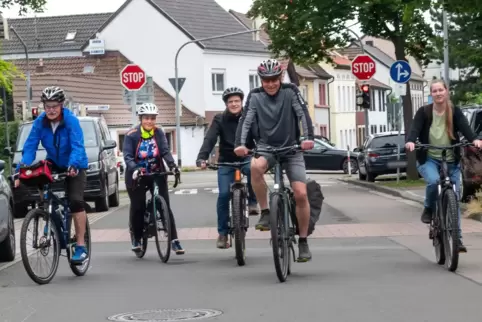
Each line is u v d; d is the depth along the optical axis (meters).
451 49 35.19
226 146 14.08
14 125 41.31
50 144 12.60
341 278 11.95
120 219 23.20
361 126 107.69
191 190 35.97
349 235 17.72
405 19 22.97
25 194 26.08
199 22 80.81
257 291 10.99
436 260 13.30
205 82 78.62
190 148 76.88
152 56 79.62
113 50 80.06
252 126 12.13
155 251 15.80
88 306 10.27
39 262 12.06
